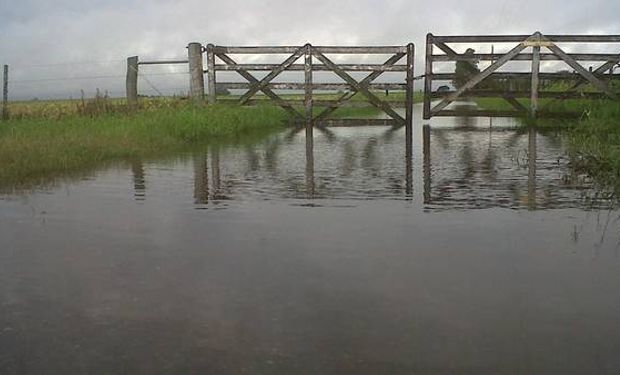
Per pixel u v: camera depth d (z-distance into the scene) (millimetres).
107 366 2412
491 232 4250
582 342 2574
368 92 15070
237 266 3566
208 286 3242
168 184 6332
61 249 3934
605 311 2871
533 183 6176
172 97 15508
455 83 16609
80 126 10500
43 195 5695
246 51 15188
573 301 2992
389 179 6645
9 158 7082
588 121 10906
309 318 2832
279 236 4199
